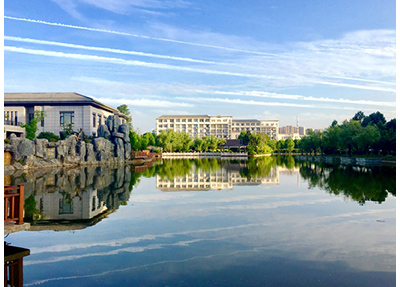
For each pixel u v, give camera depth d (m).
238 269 8.27
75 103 61.22
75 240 10.60
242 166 49.75
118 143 58.31
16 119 61.12
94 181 27.05
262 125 183.38
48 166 41.72
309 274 7.99
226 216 14.00
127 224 12.62
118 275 7.95
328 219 13.43
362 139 58.59
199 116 165.25
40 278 7.81
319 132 88.62
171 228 12.02
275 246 9.98
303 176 31.95
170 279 7.70
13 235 11.16
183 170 40.81
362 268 8.34
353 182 26.08
